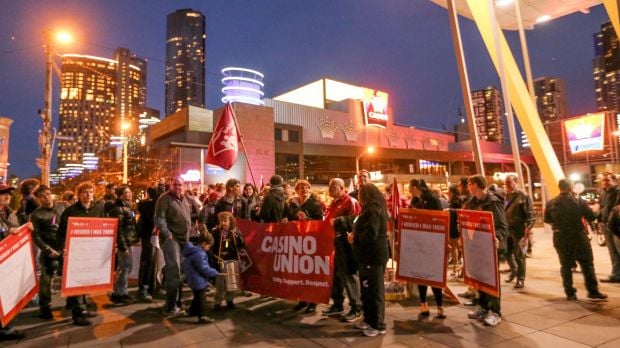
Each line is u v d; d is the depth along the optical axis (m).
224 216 6.83
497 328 5.27
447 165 83.38
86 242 5.97
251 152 52.44
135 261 9.16
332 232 6.01
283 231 6.53
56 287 8.62
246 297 7.34
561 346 4.63
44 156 18.56
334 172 67.31
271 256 6.61
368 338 5.05
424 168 78.94
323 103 76.81
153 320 5.98
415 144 82.50
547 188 16.70
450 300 6.77
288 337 5.16
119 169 51.81
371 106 74.44
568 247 6.52
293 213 7.32
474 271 5.77
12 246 5.28
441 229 5.76
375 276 5.20
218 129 8.71
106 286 6.07
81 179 52.34
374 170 72.50
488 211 5.57
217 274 5.91
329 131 68.81
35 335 5.38
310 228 6.23
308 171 64.31
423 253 5.88
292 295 6.24
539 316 5.71
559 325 5.32
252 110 53.28
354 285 5.87
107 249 6.15
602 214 8.09
